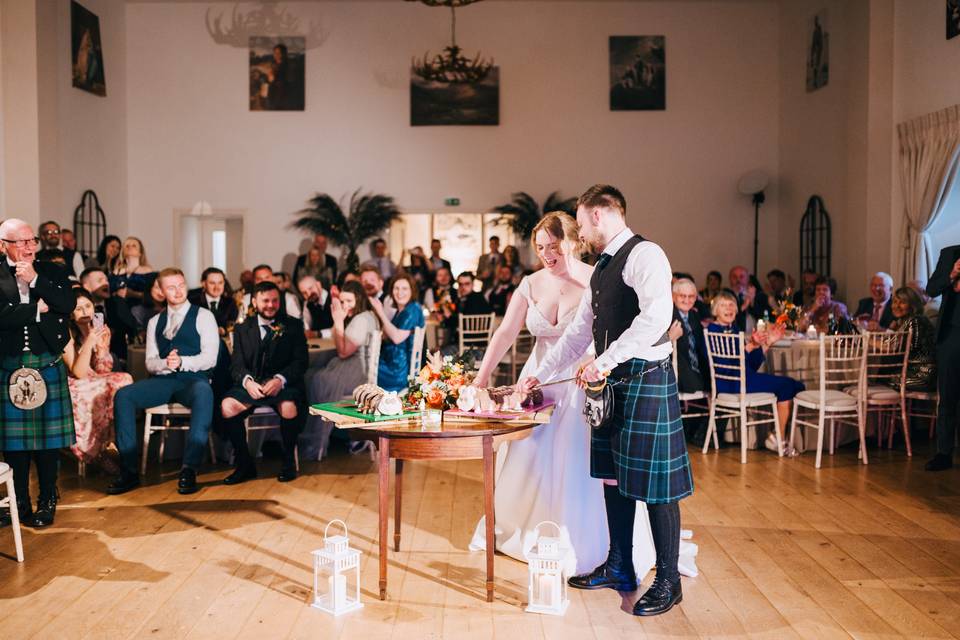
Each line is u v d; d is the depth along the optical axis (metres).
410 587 3.46
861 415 5.84
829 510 4.63
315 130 12.83
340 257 12.88
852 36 10.02
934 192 8.32
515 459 3.76
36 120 9.30
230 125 12.78
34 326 4.15
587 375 3.04
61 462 5.76
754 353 6.28
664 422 3.09
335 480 5.30
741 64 12.74
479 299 9.40
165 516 4.50
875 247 9.48
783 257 12.58
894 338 5.99
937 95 8.45
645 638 2.98
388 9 12.78
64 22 10.66
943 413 5.58
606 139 12.83
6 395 4.13
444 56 12.79
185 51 12.71
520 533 3.72
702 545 4.02
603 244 3.20
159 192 12.74
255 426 5.55
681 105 12.80
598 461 3.25
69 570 3.67
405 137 12.86
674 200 12.85
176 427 5.36
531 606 3.21
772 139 12.74
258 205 12.83
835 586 3.48
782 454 6.07
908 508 4.66
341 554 3.21
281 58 12.76
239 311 7.11
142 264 8.73
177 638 2.99
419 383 3.58
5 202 9.30
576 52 12.79
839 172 10.76
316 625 3.10
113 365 6.00
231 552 3.91
